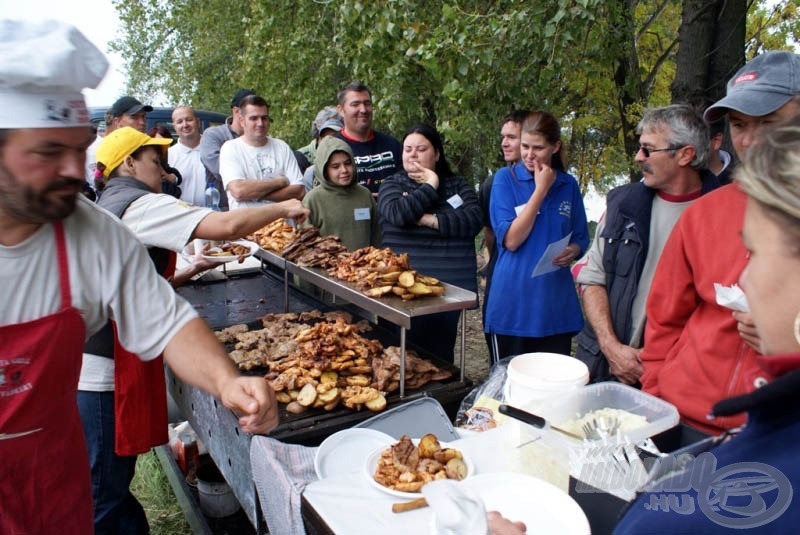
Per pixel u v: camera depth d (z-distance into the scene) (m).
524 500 1.25
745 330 1.31
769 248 0.68
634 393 1.50
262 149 4.30
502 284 2.96
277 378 2.07
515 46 4.29
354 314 3.06
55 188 1.12
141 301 1.42
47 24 1.07
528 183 2.94
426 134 3.16
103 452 2.16
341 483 1.41
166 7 13.73
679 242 1.73
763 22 6.83
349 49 5.88
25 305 1.25
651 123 2.07
